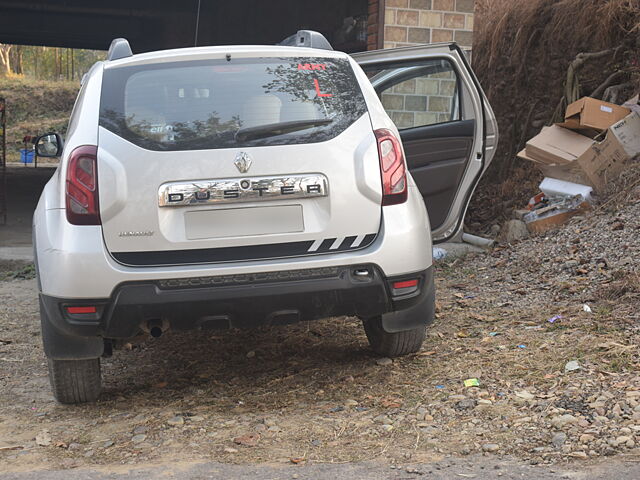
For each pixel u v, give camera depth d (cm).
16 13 2222
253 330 566
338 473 310
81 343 387
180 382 461
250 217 377
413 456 325
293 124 388
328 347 512
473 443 334
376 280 386
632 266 595
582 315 512
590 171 779
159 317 370
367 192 388
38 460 344
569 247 684
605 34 961
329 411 390
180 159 373
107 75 404
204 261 373
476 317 543
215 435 364
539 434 336
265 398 419
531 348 456
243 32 1828
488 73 1170
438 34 1021
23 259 957
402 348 458
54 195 391
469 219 1004
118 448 355
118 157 372
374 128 400
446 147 641
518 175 1020
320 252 383
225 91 397
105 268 364
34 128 4422
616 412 346
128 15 2114
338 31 1333
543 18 1075
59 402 429
